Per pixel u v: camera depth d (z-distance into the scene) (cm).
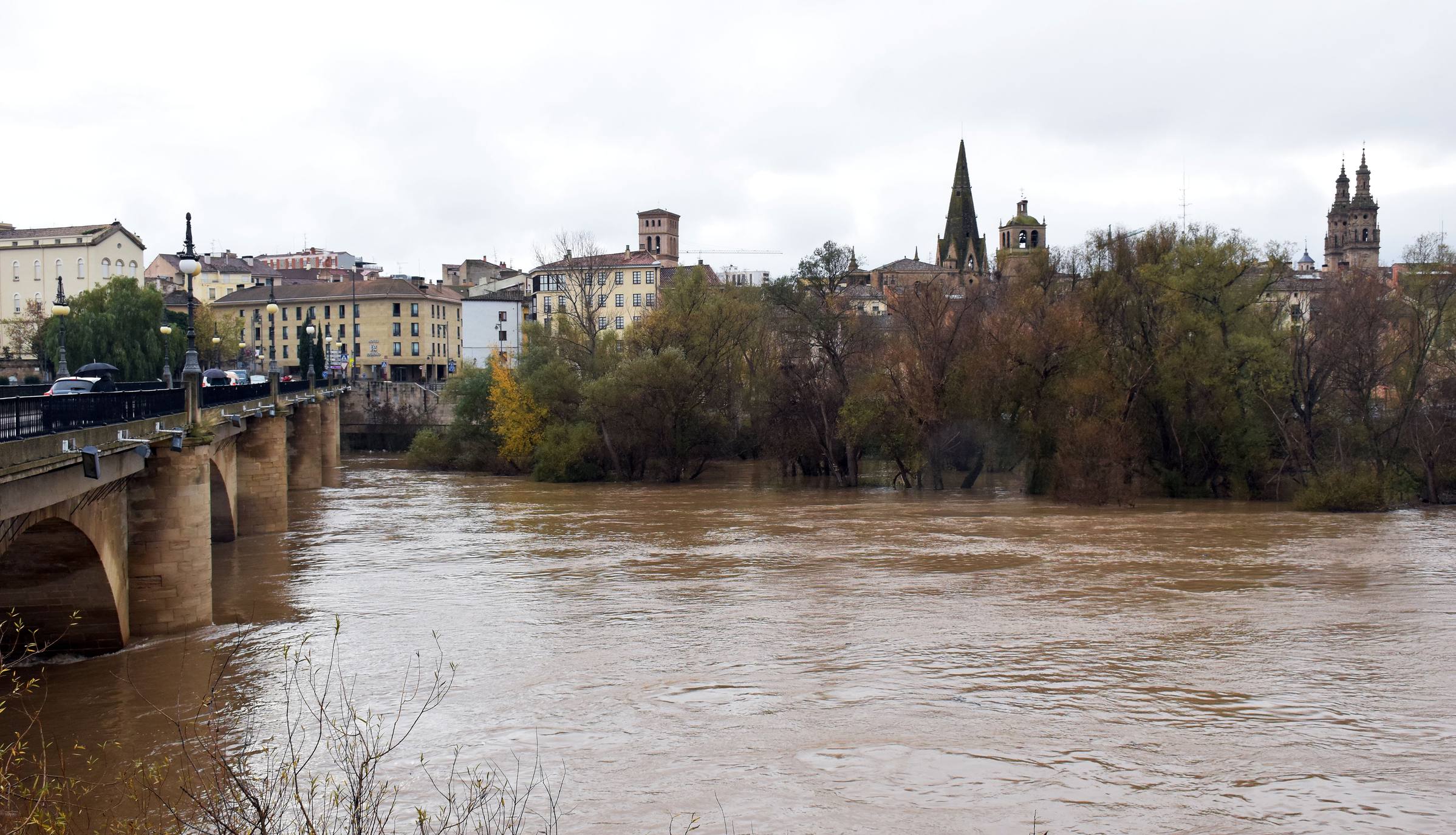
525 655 2864
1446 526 5409
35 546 2589
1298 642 3003
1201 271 6656
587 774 2023
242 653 2864
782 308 8744
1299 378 6656
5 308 13750
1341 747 2170
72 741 2178
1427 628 3164
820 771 2042
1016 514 6003
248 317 15962
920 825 1808
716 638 3045
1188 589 3756
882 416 7369
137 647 2941
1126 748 2166
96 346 9081
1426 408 6619
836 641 3012
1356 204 19712
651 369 7975
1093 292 6881
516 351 16200
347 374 12681
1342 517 5816
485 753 2138
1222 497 6806
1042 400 6906
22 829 1412
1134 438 6619
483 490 7581
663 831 1780
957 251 19062
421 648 2936
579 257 11419
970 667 2755
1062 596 3634
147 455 2669
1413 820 1831
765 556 4506
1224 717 2356
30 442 2000
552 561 4400
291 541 5012
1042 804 1895
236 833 1468
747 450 8950
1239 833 1781
